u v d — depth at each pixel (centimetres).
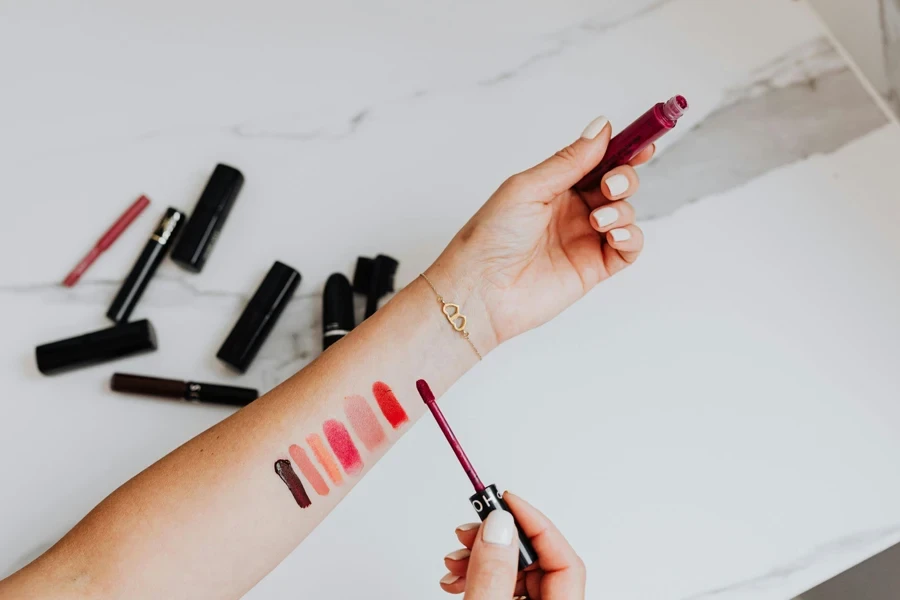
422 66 97
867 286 87
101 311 89
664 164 92
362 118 96
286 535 70
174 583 65
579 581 65
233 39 99
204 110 96
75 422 84
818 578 77
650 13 98
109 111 96
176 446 84
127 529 65
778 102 94
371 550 79
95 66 98
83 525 66
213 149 95
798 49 96
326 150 95
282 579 78
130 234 92
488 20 99
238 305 90
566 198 83
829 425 82
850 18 94
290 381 75
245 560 68
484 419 83
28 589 62
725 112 94
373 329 78
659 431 83
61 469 83
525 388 84
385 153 94
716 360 85
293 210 93
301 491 70
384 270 88
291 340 88
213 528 67
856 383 83
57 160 94
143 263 89
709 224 90
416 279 80
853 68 95
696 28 98
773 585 77
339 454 73
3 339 87
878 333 85
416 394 78
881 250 88
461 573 70
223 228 92
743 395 84
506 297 81
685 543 79
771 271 88
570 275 83
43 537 81
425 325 79
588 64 97
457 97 96
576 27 98
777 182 91
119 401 85
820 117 93
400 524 80
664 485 81
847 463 81
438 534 79
